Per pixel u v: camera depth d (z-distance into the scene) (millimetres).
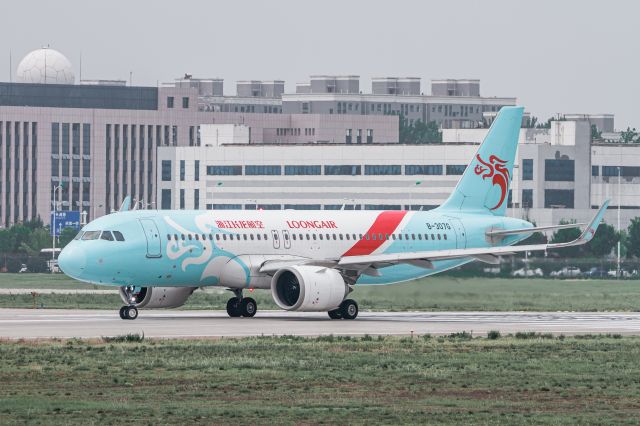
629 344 177250
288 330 198000
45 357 150375
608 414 115625
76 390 126125
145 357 152000
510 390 130375
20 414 110688
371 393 126875
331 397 123875
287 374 139250
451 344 174625
